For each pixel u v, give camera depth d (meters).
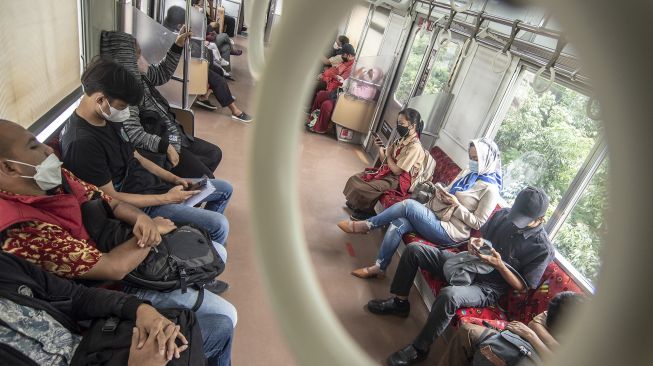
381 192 3.31
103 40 2.39
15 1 1.73
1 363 1.01
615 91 0.13
